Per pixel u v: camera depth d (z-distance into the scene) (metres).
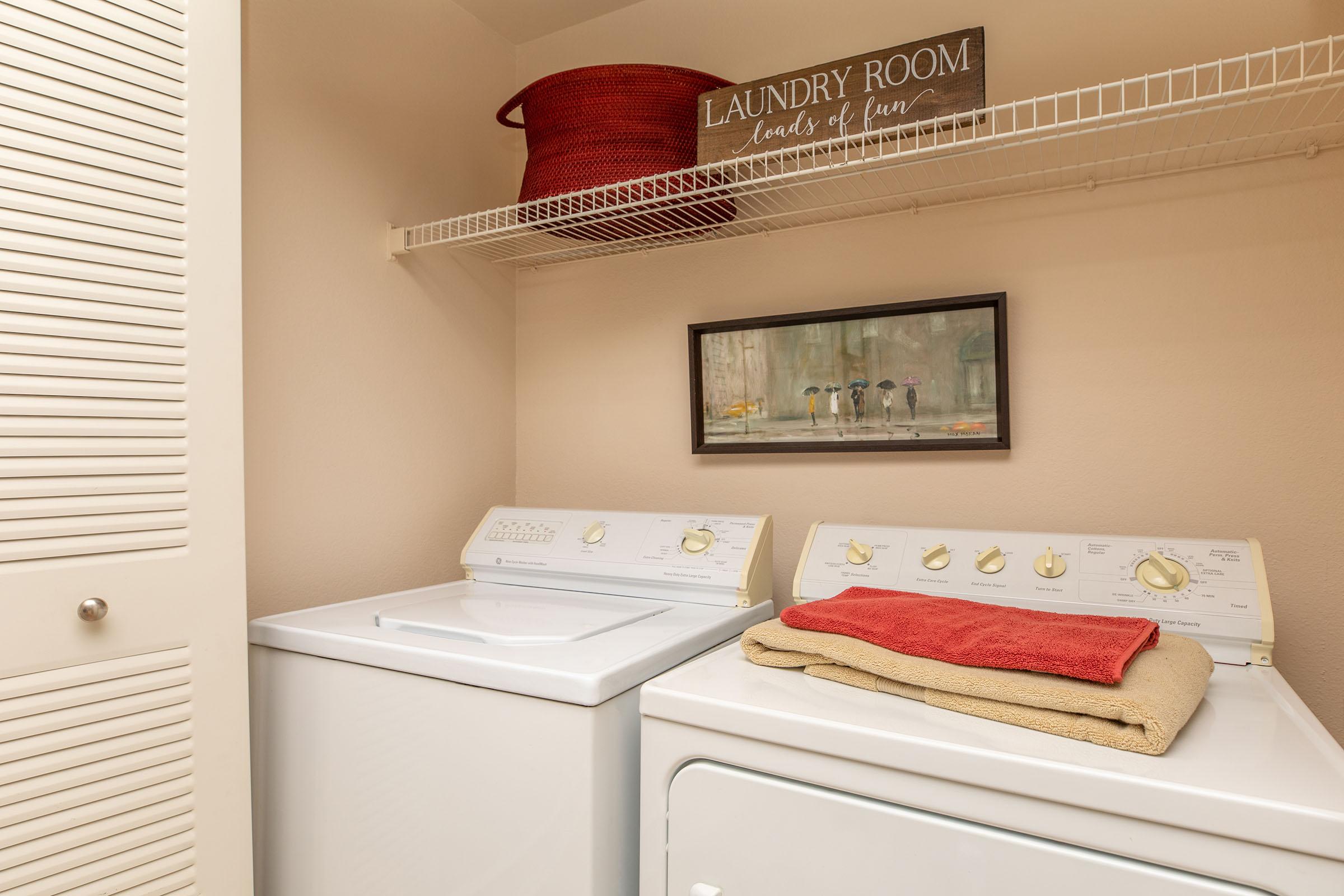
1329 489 1.42
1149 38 1.56
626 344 2.17
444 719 1.21
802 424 1.90
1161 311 1.56
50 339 1.07
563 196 1.72
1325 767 0.80
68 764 1.07
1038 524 1.65
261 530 1.63
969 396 1.71
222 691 1.25
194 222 1.23
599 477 2.21
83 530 1.09
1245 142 1.47
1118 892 0.79
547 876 1.11
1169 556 1.29
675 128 1.74
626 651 1.23
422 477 2.03
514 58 2.34
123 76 1.14
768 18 1.97
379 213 1.92
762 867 0.98
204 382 1.23
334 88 1.81
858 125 1.42
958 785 0.86
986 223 1.71
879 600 1.29
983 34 1.34
